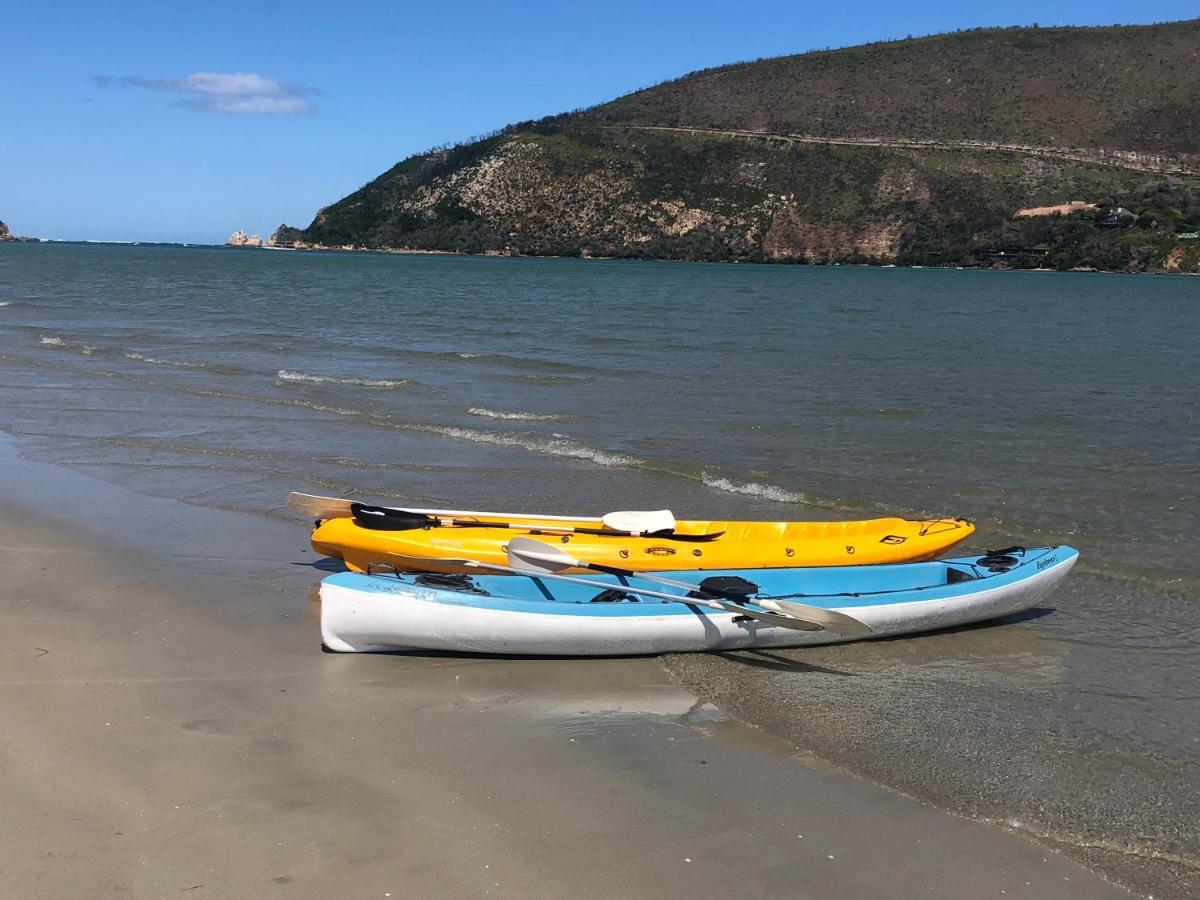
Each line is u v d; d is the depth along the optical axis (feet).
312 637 22.09
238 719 18.04
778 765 17.17
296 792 15.61
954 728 18.79
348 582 21.21
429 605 20.85
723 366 67.82
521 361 68.28
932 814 15.78
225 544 28.37
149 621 22.62
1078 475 37.93
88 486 34.19
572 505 33.35
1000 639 23.41
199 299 130.62
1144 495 35.24
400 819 14.99
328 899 13.07
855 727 18.75
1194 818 15.85
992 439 44.21
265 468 37.19
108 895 12.96
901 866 14.39
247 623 22.75
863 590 24.62
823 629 21.34
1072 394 57.41
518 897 13.29
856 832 15.20
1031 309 153.58
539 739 17.84
